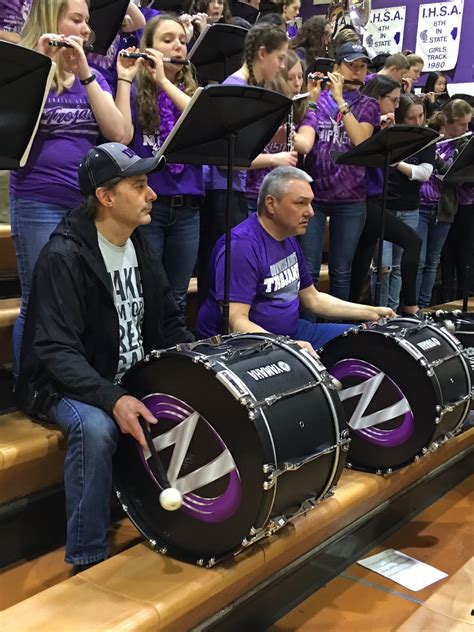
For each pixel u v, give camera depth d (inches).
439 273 203.0
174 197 100.1
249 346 72.7
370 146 107.3
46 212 84.6
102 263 75.1
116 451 73.0
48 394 72.6
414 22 235.9
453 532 102.0
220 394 65.7
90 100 84.6
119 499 73.5
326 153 123.5
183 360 67.4
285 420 67.1
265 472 63.5
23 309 86.4
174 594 63.9
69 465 69.2
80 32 85.3
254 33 104.2
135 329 81.3
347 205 125.8
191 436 68.4
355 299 144.6
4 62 61.3
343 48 129.8
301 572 83.6
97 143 98.2
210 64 120.5
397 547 97.3
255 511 65.2
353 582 87.9
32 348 73.6
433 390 89.0
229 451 66.1
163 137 99.8
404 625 79.1
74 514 68.8
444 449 107.3
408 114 142.2
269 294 97.3
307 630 77.9
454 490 116.1
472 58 230.2
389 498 100.7
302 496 71.3
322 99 125.6
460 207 180.5
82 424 68.1
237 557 70.2
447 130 165.6
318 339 105.7
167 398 69.4
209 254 116.1
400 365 91.1
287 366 71.9
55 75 82.3
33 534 81.0
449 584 88.0
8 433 78.1
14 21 99.0
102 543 69.9
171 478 70.3
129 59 94.2
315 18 146.0
